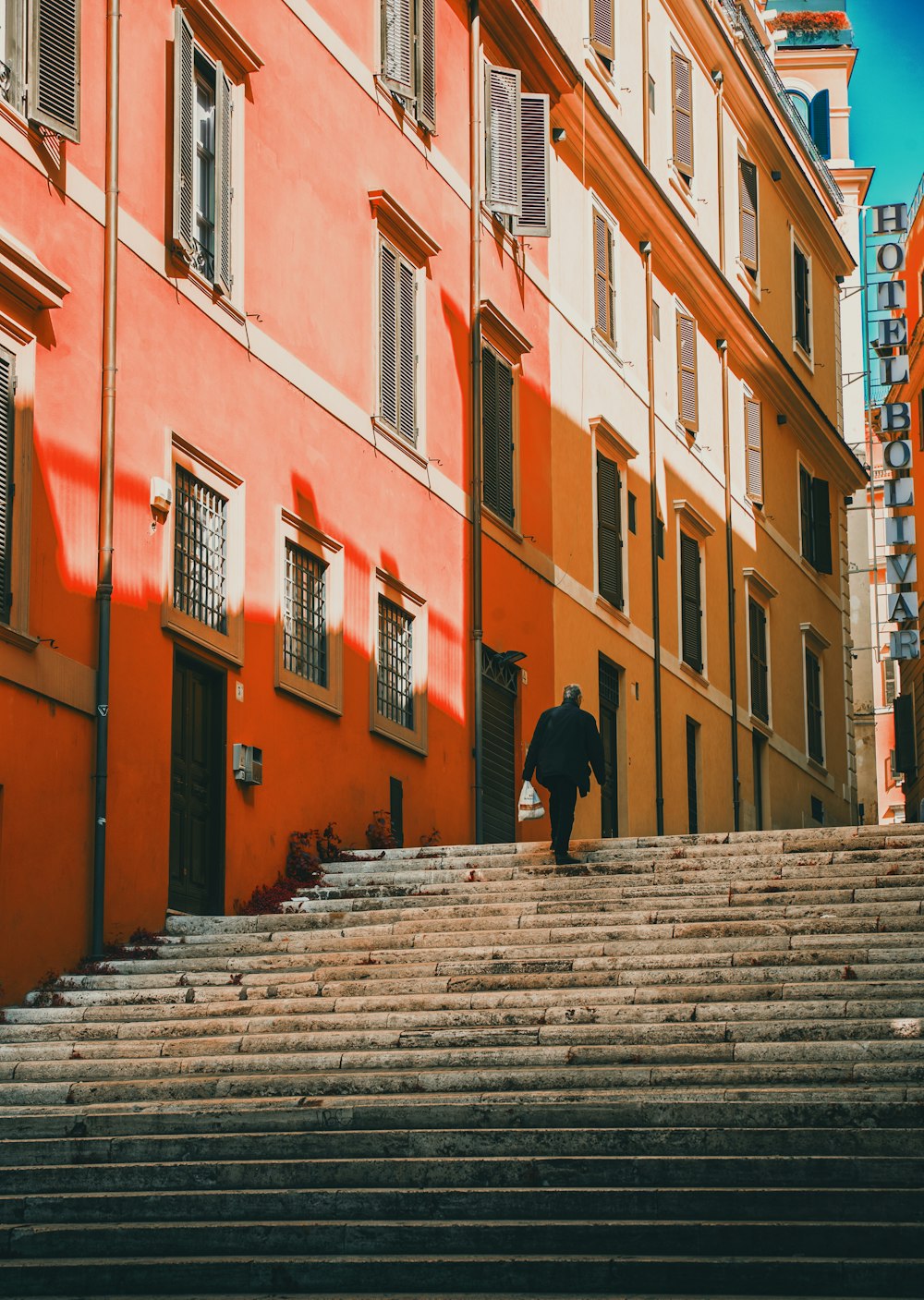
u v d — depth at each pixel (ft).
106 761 44.73
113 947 44.45
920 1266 25.73
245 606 52.75
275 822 53.36
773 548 113.29
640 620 88.07
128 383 47.52
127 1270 27.25
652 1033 35.42
